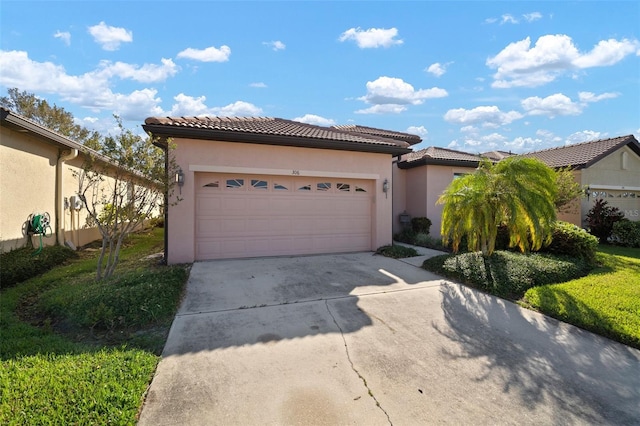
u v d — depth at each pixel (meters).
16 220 8.08
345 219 10.38
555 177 7.35
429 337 4.29
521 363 3.66
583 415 2.80
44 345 3.74
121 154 5.85
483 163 7.74
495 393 3.09
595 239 8.34
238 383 3.17
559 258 7.88
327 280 6.96
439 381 3.27
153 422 2.60
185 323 4.64
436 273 7.59
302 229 9.84
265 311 5.14
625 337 4.16
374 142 10.13
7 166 7.74
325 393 3.03
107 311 4.48
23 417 2.47
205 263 8.50
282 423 2.62
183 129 8.04
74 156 10.30
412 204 14.83
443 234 7.95
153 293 5.20
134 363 3.37
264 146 9.17
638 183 17.17
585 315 4.79
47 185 9.52
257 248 9.36
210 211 8.90
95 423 2.48
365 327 4.58
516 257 7.49
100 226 6.26
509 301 5.77
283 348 3.91
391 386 3.17
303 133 9.87
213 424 2.60
